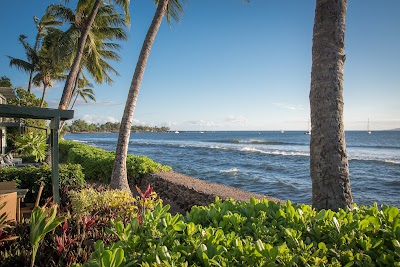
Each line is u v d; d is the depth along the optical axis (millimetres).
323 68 3797
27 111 5254
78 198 5539
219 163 25312
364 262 2281
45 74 29406
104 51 24766
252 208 3287
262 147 47469
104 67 24859
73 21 18516
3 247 3348
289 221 2914
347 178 3709
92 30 19609
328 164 3680
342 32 3844
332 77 3762
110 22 19844
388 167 22094
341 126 3748
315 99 3834
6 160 14781
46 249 3281
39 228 2744
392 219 2838
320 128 3762
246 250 2170
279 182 16109
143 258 2080
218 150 41438
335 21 3809
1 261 3018
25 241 3498
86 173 14023
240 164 24562
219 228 2658
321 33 3842
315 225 2740
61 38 17641
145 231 2572
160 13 9195
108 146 53938
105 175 13016
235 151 39094
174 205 9391
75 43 18391
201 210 3191
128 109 8969
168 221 2699
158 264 1874
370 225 2684
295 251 2285
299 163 25156
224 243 2344
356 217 3004
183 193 8984
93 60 20047
